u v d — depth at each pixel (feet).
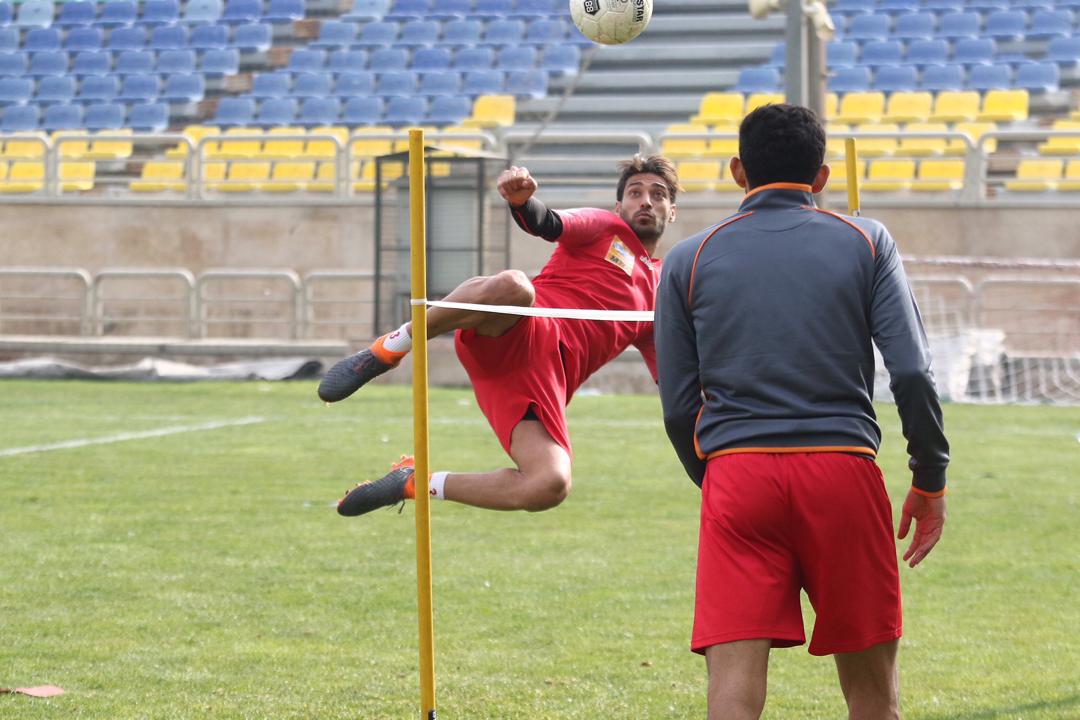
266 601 30.94
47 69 147.74
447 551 36.45
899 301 16.90
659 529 39.58
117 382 86.38
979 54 131.23
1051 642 27.58
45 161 103.65
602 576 33.58
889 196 94.22
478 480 23.20
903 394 16.49
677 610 30.25
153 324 101.76
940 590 32.32
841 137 92.89
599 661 26.21
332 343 90.33
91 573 33.50
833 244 17.13
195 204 101.24
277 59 145.18
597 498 44.60
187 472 49.29
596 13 24.02
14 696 23.41
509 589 32.19
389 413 68.74
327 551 36.32
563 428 23.99
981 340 80.84
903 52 132.67
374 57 140.26
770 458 16.57
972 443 57.93
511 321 23.58
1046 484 47.19
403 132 100.73
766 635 16.34
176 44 149.18
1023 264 71.51
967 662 26.14
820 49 68.95
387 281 90.63
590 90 132.57
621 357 83.82
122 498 44.04
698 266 17.44
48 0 156.35
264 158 112.47
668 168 26.27
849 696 17.60
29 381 86.63
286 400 75.15
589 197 98.22
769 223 17.42
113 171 128.16
